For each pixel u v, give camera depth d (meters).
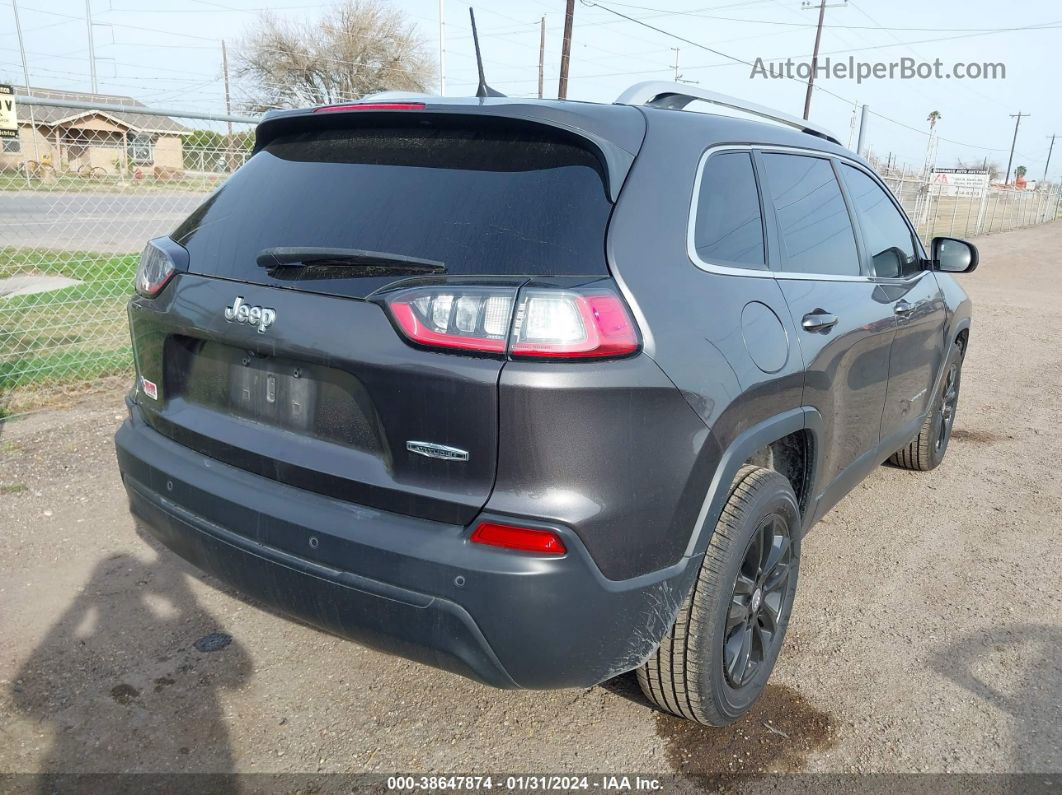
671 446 2.06
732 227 2.53
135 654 2.93
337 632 2.16
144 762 2.42
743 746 2.53
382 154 2.34
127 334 7.14
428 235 2.08
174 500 2.40
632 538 2.01
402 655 2.09
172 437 2.53
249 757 2.46
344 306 2.04
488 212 2.07
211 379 2.42
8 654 2.88
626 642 2.08
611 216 2.07
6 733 2.50
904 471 5.00
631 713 2.69
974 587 3.56
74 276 9.23
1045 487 4.79
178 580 3.44
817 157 3.26
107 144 7.61
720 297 2.30
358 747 2.51
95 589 3.33
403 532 1.97
